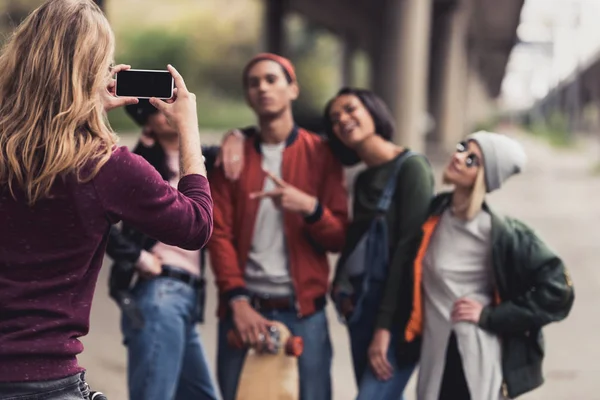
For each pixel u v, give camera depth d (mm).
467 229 3969
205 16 70625
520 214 19188
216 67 71000
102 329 7969
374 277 4301
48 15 2547
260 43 36938
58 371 2463
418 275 4082
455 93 38594
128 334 4281
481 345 3871
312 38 70000
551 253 3838
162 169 4352
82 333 2547
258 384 4211
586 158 45094
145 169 2549
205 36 70562
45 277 2484
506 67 79750
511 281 3893
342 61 55188
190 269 4371
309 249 4410
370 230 4285
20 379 2418
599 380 6852
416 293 4074
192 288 4359
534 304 3803
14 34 2594
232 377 4414
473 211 3930
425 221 4109
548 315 3809
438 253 4031
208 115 61656
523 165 3949
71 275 2508
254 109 4453
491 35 54406
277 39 36062
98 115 2566
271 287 4383
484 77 88688
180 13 70812
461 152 3908
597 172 32750
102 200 2508
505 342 3920
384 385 4164
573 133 71188
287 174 4434
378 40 43250
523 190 24734
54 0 2580
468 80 61938
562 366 7242
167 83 2791
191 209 2609
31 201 2451
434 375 4004
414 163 4281
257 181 4406
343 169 4562
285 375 4215
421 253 4086
